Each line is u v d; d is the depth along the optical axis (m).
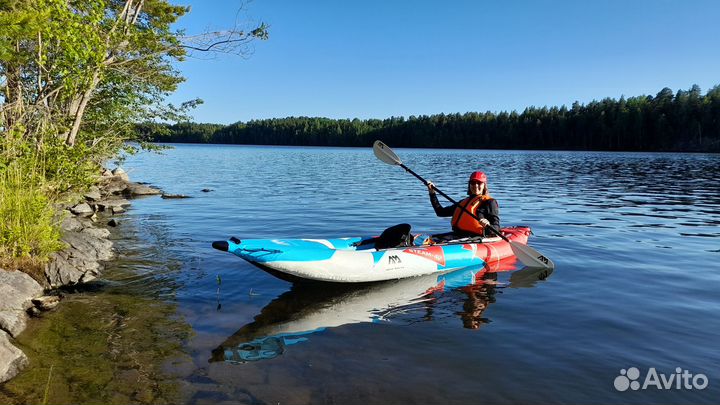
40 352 3.35
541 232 8.11
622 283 5.12
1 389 2.84
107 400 2.74
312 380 2.98
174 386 2.91
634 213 10.33
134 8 11.40
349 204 11.73
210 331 3.78
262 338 3.64
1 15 5.60
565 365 3.18
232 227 8.48
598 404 2.71
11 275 4.36
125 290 4.80
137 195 13.72
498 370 3.11
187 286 4.97
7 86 7.46
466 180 19.45
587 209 10.94
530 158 42.88
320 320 4.04
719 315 4.12
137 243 7.04
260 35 10.56
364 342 3.57
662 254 6.48
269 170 25.67
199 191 14.89
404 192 14.70
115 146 12.25
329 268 4.94
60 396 2.78
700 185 17.06
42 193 5.83
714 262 6.03
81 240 6.11
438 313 4.22
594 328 3.83
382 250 5.41
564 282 5.19
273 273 4.89
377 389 2.87
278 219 9.41
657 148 65.75
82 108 9.02
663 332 3.74
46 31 6.24
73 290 4.76
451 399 2.76
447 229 8.59
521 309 4.31
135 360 3.26
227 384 2.93
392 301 4.58
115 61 9.82
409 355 3.33
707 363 3.21
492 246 6.25
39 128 7.38
